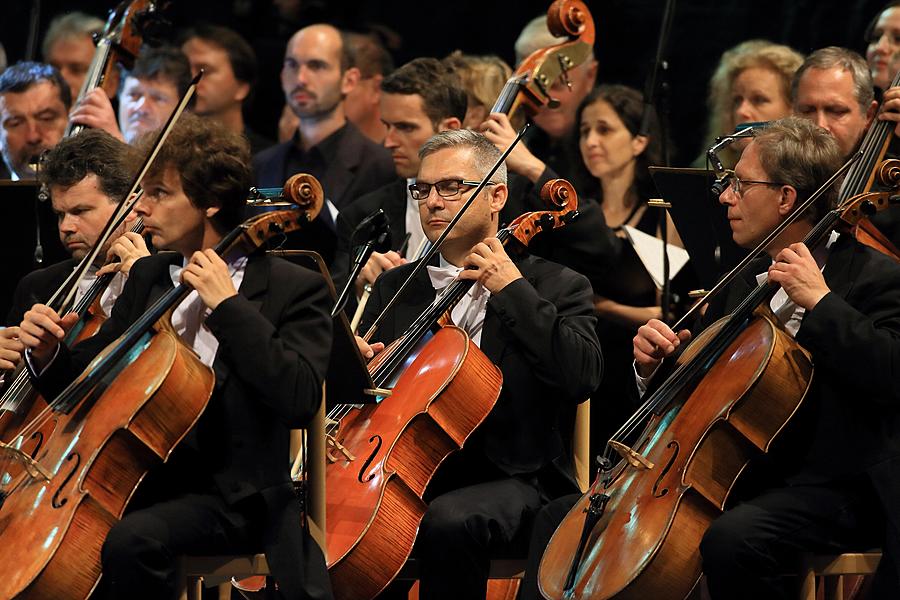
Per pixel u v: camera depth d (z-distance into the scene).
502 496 12.70
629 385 13.52
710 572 11.26
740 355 11.87
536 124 21.34
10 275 16.38
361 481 12.32
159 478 11.99
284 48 26.86
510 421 13.16
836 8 24.88
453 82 17.56
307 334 11.82
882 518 11.81
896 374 11.25
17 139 19.20
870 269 11.91
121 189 14.21
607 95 19.02
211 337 12.05
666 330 12.85
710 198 14.22
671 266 17.33
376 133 23.94
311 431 11.80
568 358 12.88
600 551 11.59
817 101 14.78
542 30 20.95
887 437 11.66
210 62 22.94
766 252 12.61
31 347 12.30
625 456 12.00
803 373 11.55
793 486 11.85
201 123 11.86
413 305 13.88
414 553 12.81
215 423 11.82
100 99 17.95
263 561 11.80
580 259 16.42
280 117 26.83
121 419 11.29
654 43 26.17
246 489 11.66
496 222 13.98
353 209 17.38
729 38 25.78
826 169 12.15
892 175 11.98
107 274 13.52
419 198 13.83
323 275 12.24
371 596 12.12
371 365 13.20
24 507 11.33
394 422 12.59
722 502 11.65
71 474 11.33
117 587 11.03
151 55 20.88
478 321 13.57
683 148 25.70
